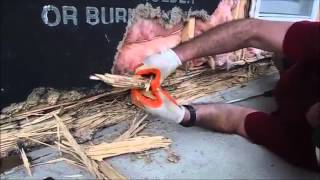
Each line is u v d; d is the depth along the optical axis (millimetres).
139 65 1929
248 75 2967
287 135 1864
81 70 1860
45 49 1688
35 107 1775
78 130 1941
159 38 2180
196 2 2295
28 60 1649
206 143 1999
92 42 1852
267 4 2980
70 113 1918
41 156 1760
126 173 1696
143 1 1994
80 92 1901
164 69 1831
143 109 2027
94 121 2002
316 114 1706
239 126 2068
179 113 1918
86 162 1719
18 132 1745
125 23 1958
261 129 1956
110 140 1925
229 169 1790
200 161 1835
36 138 1795
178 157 1851
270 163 1873
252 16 2740
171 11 2170
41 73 1719
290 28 1633
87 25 1799
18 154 1744
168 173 1720
